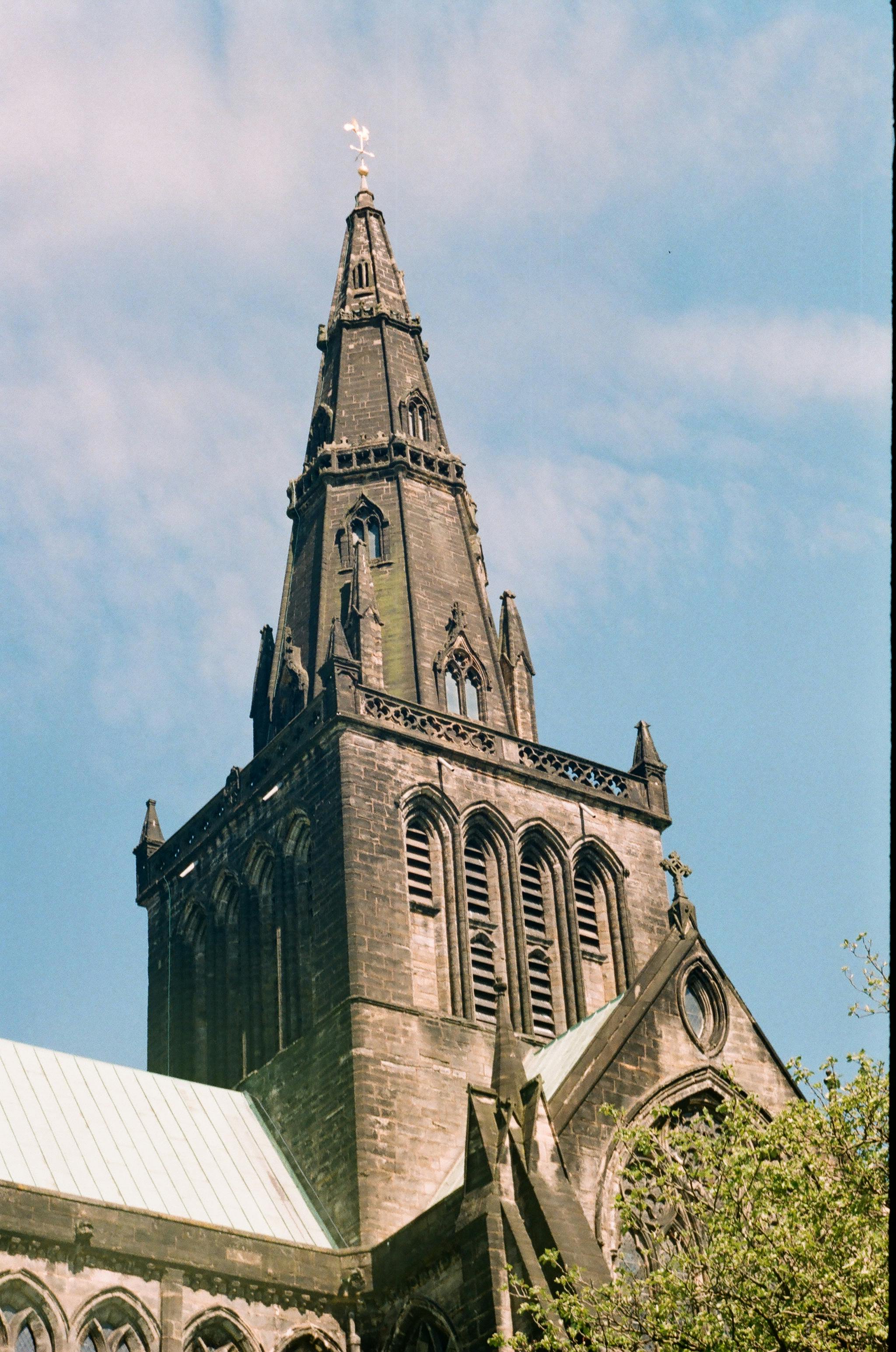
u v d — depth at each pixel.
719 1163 67.00
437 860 97.88
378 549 109.81
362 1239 85.62
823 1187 63.66
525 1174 76.19
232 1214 85.94
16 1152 83.50
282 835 100.19
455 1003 94.81
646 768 106.75
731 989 86.94
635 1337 65.19
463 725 101.38
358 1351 81.12
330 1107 90.19
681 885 89.31
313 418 117.19
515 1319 73.62
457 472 114.38
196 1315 79.25
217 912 103.94
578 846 102.31
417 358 118.50
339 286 121.75
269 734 106.38
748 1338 61.38
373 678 102.19
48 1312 76.00
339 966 92.69
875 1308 60.25
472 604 109.50
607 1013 91.06
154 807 112.44
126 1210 79.19
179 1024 103.69
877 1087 64.62
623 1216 69.06
